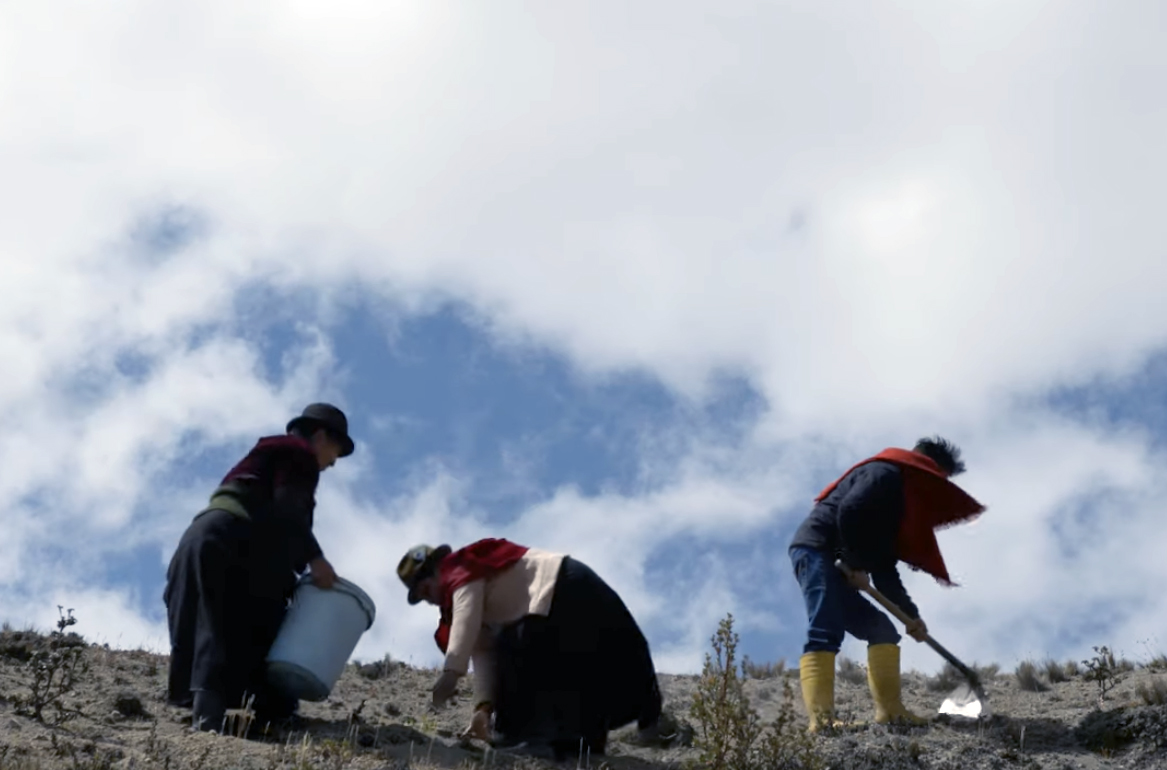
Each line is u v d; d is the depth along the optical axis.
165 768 6.55
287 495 7.61
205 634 7.43
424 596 7.97
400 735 7.88
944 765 7.92
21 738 6.91
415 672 10.76
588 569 7.84
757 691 10.52
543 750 7.56
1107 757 8.23
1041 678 10.55
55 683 8.34
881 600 8.69
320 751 7.09
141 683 8.82
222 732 7.27
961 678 10.87
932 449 9.00
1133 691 9.49
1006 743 8.41
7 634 9.65
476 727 7.75
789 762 7.52
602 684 7.69
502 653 7.80
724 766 7.36
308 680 7.56
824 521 8.89
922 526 8.72
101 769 6.49
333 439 8.07
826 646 8.63
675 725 8.64
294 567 7.69
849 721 8.85
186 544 7.59
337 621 7.69
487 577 7.77
